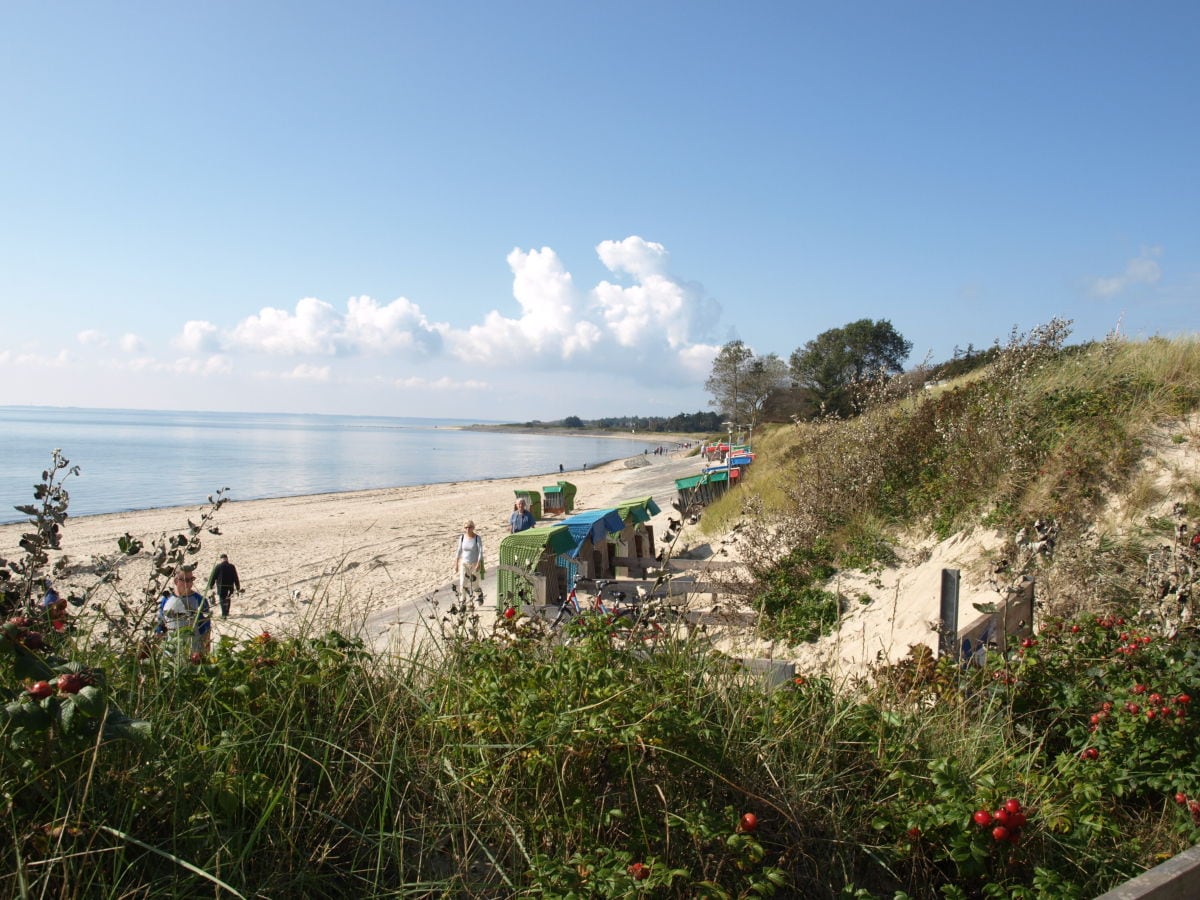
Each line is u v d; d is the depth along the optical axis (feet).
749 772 9.74
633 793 9.04
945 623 15.97
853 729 11.04
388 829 8.75
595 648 11.04
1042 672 13.96
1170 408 26.81
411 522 93.86
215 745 8.60
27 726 6.81
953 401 37.68
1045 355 36.24
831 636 26.55
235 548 70.03
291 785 8.49
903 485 34.76
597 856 8.08
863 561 30.68
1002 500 27.48
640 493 132.36
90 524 100.37
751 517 41.29
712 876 8.41
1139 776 11.80
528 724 9.18
